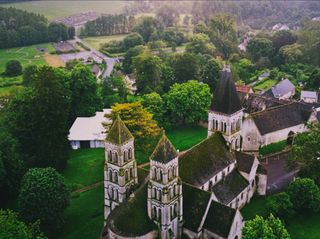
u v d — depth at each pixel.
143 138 130.12
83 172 144.25
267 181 136.12
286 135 155.88
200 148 111.88
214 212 97.88
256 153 150.62
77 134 164.00
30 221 103.00
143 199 96.19
